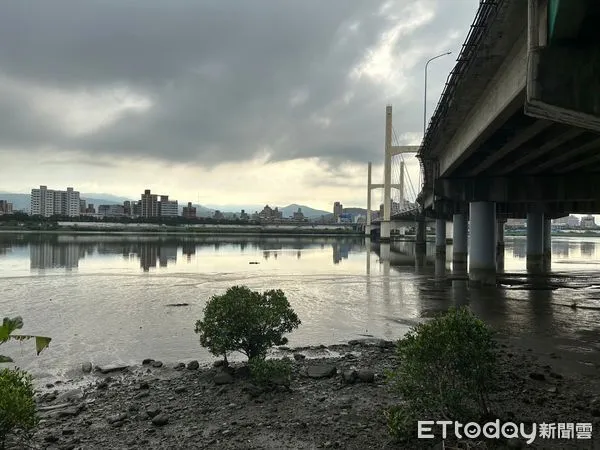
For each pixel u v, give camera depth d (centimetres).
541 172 3142
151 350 1502
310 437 788
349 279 3797
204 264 5388
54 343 1598
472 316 786
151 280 3638
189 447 765
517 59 1531
